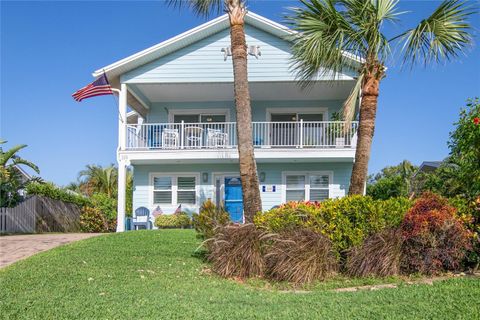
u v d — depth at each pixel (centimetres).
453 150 1108
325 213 849
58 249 1061
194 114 2011
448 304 559
